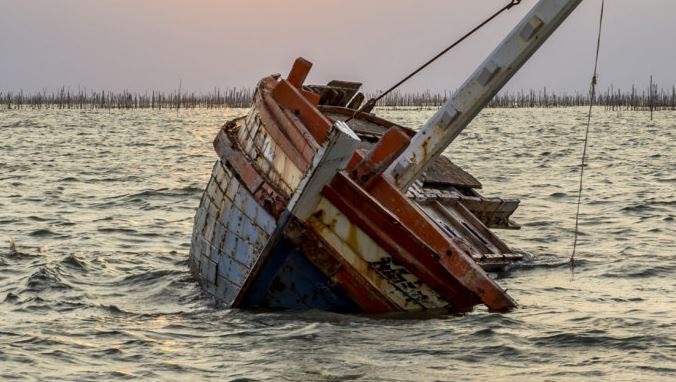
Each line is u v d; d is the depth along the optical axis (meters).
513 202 44.88
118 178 88.31
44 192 75.00
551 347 28.09
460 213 40.38
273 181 32.56
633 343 28.50
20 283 37.94
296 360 26.58
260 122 33.88
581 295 35.97
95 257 43.91
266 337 28.89
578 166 106.06
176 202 68.56
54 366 26.34
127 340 29.05
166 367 26.19
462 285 30.88
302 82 37.69
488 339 28.70
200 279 37.28
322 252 30.44
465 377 25.20
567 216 61.09
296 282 31.14
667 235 52.09
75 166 103.31
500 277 39.84
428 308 31.45
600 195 74.12
